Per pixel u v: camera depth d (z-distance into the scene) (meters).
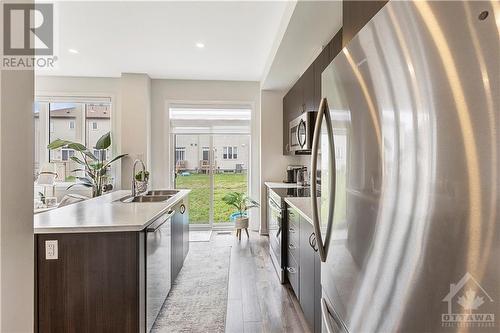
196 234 4.91
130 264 1.75
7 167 0.65
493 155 0.44
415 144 0.59
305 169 4.29
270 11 2.73
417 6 0.59
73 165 4.96
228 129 5.21
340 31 2.17
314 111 2.85
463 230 0.49
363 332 0.79
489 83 0.45
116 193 3.65
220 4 2.62
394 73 0.66
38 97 4.83
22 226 0.70
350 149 0.91
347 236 0.92
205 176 5.23
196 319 2.29
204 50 3.74
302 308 2.20
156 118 4.98
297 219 2.35
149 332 1.96
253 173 5.11
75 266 1.73
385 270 0.69
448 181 0.51
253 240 4.54
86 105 5.00
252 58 4.04
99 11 2.77
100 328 1.73
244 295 2.69
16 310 0.68
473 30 0.47
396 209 0.65
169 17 2.89
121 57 4.00
